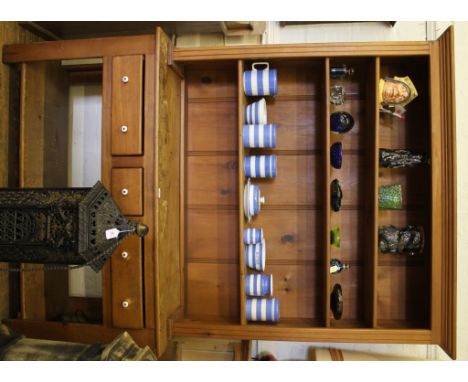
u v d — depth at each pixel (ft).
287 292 4.65
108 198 3.09
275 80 4.09
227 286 4.70
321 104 4.59
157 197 3.73
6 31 4.16
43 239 2.92
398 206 4.22
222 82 4.73
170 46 4.05
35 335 4.12
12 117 4.24
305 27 4.96
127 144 3.76
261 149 4.68
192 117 4.77
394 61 4.29
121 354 3.24
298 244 4.64
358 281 4.56
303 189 4.64
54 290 4.75
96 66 4.81
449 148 3.72
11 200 3.06
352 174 4.57
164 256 3.98
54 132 4.70
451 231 3.72
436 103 3.86
